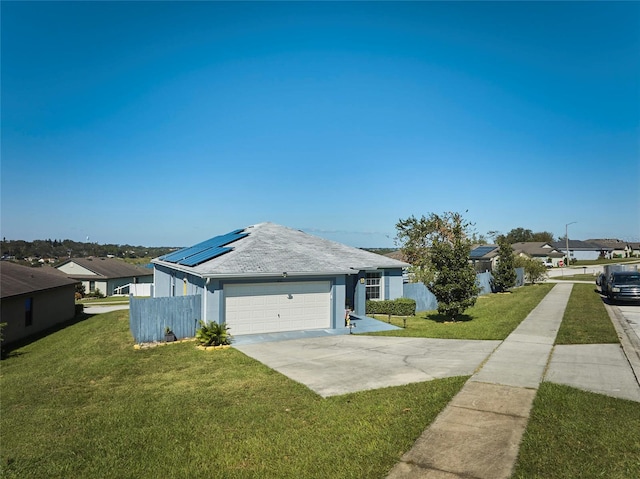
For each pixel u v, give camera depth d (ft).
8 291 66.85
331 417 24.04
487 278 102.99
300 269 53.78
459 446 19.67
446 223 102.01
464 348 40.68
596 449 18.85
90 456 21.04
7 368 49.01
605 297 83.41
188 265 58.08
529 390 26.86
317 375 32.91
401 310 66.85
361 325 57.67
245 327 52.21
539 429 21.04
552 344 40.78
